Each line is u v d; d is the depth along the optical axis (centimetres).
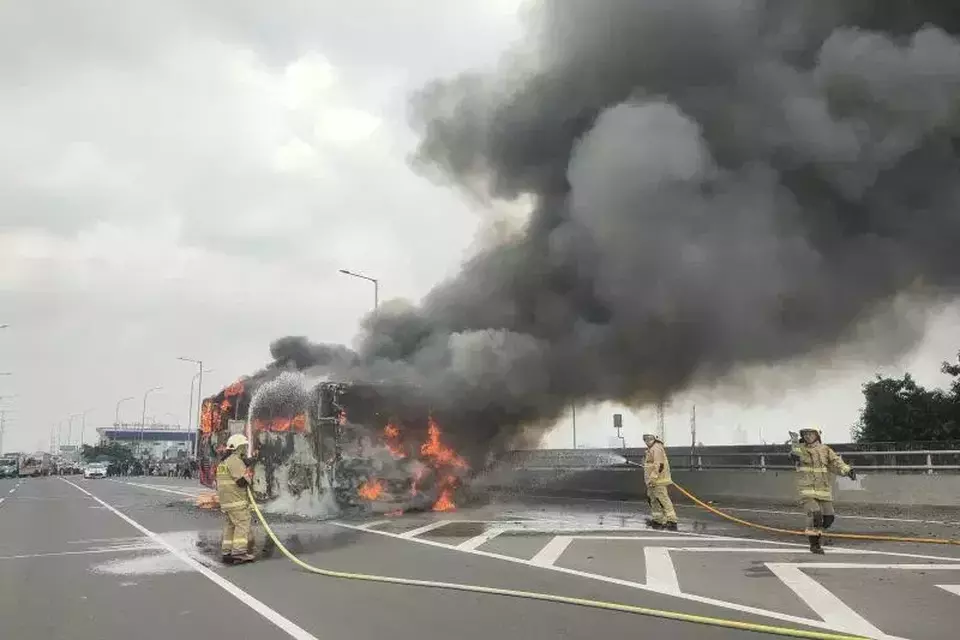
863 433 2350
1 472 6091
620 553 934
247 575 831
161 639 560
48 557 1001
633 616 607
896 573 775
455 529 1223
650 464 1232
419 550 990
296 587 754
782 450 1750
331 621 605
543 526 1251
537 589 719
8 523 1490
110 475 6788
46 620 628
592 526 1243
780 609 619
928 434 2195
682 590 702
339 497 1530
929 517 1283
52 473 8338
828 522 933
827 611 609
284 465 1664
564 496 1944
